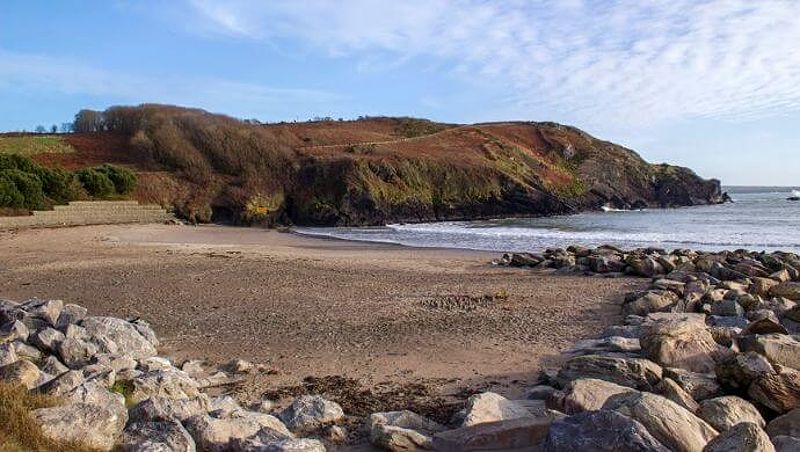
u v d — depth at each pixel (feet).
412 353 37.09
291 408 25.66
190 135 220.43
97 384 23.86
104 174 177.88
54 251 90.38
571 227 164.66
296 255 92.22
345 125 346.13
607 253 84.33
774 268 70.59
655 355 30.17
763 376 24.58
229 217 195.72
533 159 298.97
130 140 224.33
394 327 44.01
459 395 29.45
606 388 24.67
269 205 200.95
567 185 279.69
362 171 212.02
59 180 158.71
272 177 213.05
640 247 108.68
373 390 30.22
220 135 220.64
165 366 31.71
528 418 22.97
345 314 48.55
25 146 212.84
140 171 203.21
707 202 308.60
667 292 50.11
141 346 36.22
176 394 26.53
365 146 258.16
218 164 215.10
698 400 25.59
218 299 54.80
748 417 22.68
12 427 17.87
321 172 211.61
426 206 217.77
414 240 126.82
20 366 25.05
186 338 41.24
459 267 78.84
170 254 89.30
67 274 68.44
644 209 283.59
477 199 232.32
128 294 56.95
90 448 18.85
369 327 44.06
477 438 21.72
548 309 50.70
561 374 28.81
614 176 308.40
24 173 145.59
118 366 30.19
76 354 32.04
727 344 32.89
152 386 26.53
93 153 217.56
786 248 106.42
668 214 226.58
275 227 190.19
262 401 28.19
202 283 63.46
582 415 20.12
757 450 17.74
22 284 61.98
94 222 151.64
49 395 22.06
